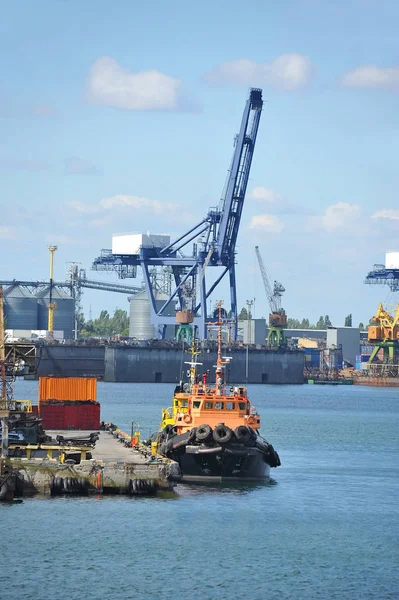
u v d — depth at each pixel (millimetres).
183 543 199000
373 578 180500
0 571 178250
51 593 168125
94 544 195375
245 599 167750
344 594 171250
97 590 170000
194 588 172500
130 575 178000
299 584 176000
